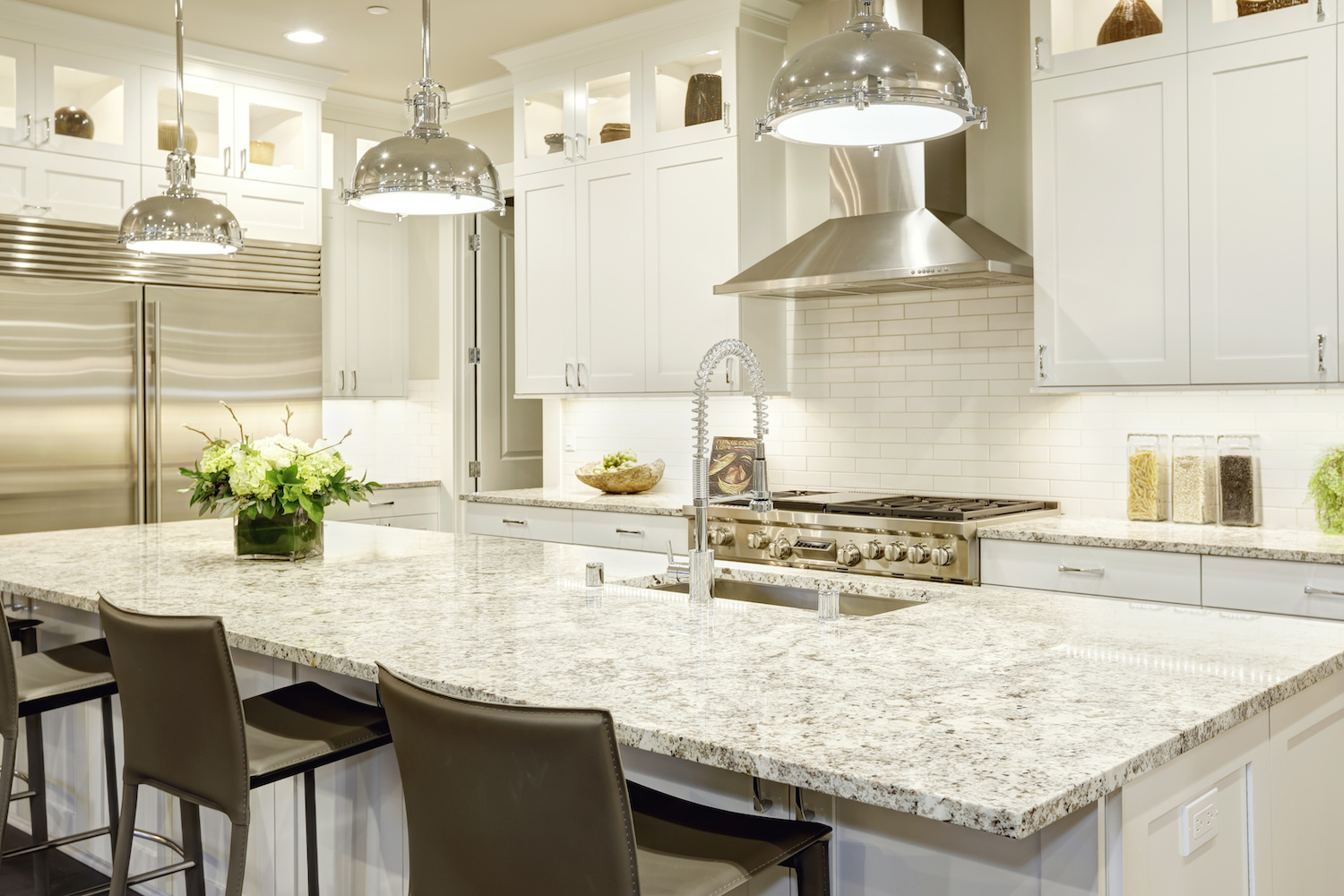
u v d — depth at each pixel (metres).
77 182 4.61
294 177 5.37
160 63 4.85
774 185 4.66
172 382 4.89
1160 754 1.33
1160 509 3.72
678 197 4.62
